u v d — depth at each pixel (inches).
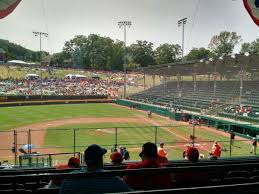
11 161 796.0
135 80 4055.1
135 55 5797.2
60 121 1622.8
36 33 3575.3
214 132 1331.2
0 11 182.9
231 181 157.6
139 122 1627.7
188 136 1217.4
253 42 5078.7
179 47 5757.9
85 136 1198.3
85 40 5944.9
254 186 83.6
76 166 207.5
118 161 201.0
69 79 3668.8
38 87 3090.6
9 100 2407.7
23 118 1705.2
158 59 5807.1
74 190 102.0
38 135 1216.8
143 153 136.9
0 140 1112.8
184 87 2657.5
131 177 127.3
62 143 1067.3
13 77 3617.1
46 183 160.6
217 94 2074.3
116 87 3555.6
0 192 112.5
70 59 6353.3
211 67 2046.0
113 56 5615.2
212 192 80.5
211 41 5201.8
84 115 1904.5
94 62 5713.6
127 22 3132.4
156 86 3117.6
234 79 2452.0
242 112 1481.3
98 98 2933.1
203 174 156.5
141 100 2642.7
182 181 152.5
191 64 1959.9
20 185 138.9
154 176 126.7
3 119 1642.5
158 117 1866.4
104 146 983.6
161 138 1166.3
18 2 192.9
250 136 1192.8
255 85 1972.2
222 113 1568.7
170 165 151.8
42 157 693.3
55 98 2694.4
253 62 1612.9
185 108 1959.9
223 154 891.4
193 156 189.5
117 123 1577.3
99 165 118.3
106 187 103.0
